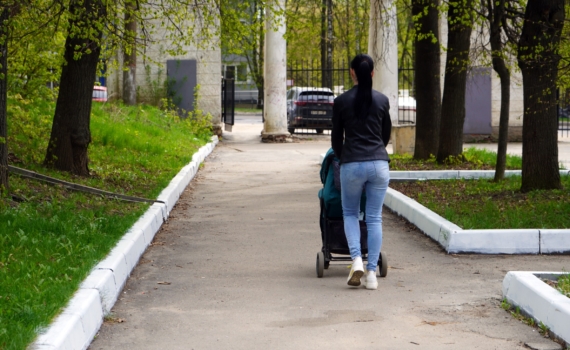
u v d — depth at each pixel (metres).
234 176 17.36
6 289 5.73
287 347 5.14
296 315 6.00
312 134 32.78
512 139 29.00
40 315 4.99
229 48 13.87
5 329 4.62
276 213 11.91
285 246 9.23
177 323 5.79
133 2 12.78
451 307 6.22
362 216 7.35
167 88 28.48
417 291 6.82
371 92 6.85
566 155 23.06
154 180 13.88
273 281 7.30
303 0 21.70
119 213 9.86
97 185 12.09
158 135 21.89
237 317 5.96
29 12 10.33
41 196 10.09
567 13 12.88
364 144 6.83
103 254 7.10
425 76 17.62
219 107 28.98
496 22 12.93
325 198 7.29
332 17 40.62
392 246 9.16
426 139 17.72
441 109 17.16
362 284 7.14
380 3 18.48
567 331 5.11
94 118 20.03
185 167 16.64
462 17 13.97
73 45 12.75
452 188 13.47
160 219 10.53
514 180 14.18
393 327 5.62
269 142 28.28
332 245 7.42
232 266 8.05
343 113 6.86
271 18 13.79
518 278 6.11
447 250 8.66
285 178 16.91
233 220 11.24
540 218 9.55
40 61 16.20
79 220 8.75
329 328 5.61
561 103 12.62
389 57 25.70
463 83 16.78
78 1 10.27
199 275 7.59
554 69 11.47
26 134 15.48
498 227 9.09
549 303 5.45
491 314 5.99
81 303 5.40
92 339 5.34
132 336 5.45
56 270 6.43
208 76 28.75
